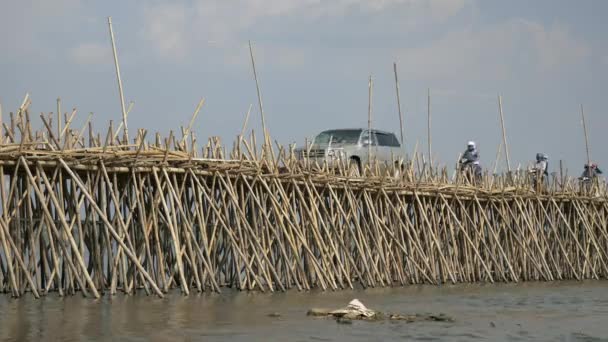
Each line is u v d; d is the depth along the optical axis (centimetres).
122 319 2912
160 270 3669
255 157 4072
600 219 6309
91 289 3453
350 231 4500
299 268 4188
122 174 3725
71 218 3631
